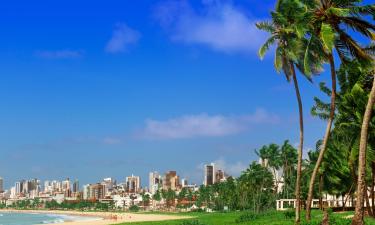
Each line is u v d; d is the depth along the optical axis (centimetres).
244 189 16988
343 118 5441
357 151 5222
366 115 3375
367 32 4019
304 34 4088
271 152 15600
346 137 5556
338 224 3969
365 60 4138
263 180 16062
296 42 4431
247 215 7794
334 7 4003
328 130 4375
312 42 4234
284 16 4434
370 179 6969
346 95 5228
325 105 6012
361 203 3278
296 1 4269
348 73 5219
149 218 17150
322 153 4462
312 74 4500
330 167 8662
